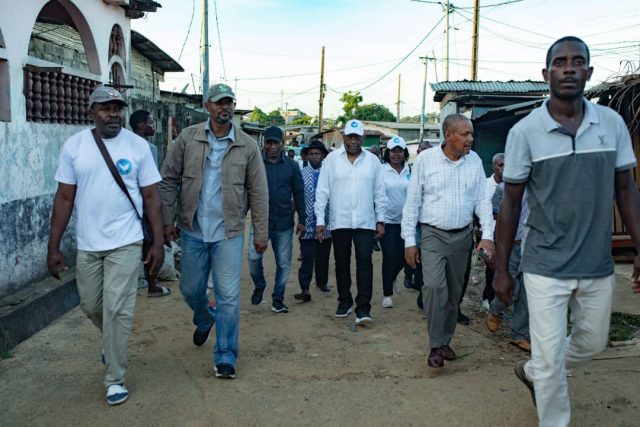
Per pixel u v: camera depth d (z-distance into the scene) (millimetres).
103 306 3662
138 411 3594
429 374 4250
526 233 3027
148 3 8734
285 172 5852
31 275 5719
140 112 5914
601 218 2818
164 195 4188
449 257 4375
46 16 8289
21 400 3721
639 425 3371
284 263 5891
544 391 2941
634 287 2957
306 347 4863
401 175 6164
